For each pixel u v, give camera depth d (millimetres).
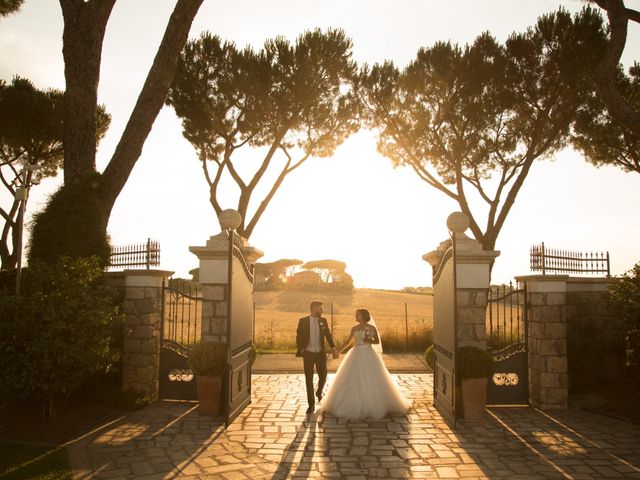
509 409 7965
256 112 14398
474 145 15125
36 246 8344
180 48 9469
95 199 8703
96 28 9352
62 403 7617
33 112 14523
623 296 8281
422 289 69938
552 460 5469
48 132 15078
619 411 7586
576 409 7938
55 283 6953
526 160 14953
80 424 6801
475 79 14391
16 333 6590
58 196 8578
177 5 9328
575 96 13992
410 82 15008
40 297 6738
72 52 9242
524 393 8312
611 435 6457
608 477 4945
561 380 7949
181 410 7898
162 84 9375
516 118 15125
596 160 15008
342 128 15836
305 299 53938
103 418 7219
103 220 8828
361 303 49344
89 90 9289
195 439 6273
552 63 13930
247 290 8453
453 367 6941
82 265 7258
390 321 26031
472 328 8008
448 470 5145
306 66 14133
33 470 5000
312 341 7812
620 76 13516
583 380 9305
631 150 13914
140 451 5766
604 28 13445
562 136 15289
